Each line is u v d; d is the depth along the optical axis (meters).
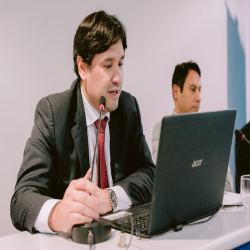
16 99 1.99
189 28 2.92
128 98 1.63
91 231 0.90
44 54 2.08
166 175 0.91
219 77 3.24
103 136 1.44
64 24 2.15
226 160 1.11
